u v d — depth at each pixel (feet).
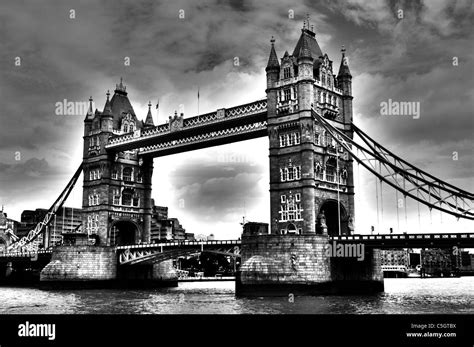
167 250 358.64
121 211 418.92
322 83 316.40
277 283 264.11
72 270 375.66
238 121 335.06
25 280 492.54
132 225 428.97
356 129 326.03
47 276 374.22
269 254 269.44
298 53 321.32
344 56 336.70
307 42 318.45
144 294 321.52
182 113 363.97
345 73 332.60
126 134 402.11
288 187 301.02
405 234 257.14
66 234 390.42
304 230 289.94
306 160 294.46
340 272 281.74
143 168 437.99
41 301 273.75
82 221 422.82
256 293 267.18
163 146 400.88
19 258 452.35
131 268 402.31
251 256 275.18
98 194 415.03
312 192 292.40
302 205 293.02
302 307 216.13
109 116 421.18
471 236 244.83
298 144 300.40
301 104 300.40
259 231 290.76
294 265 263.08
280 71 315.58
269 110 313.94
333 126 308.19
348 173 323.57
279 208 303.48
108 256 389.39
